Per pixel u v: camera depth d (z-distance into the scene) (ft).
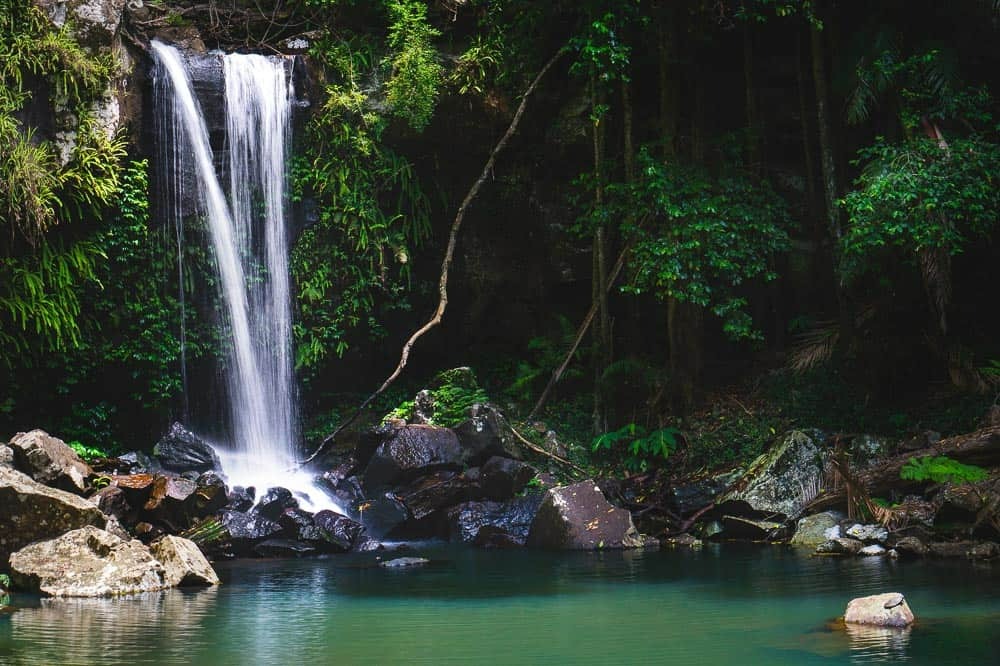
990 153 47.78
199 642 22.57
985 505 37.91
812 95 61.82
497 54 60.64
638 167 56.65
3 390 50.21
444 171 62.95
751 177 56.70
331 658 20.85
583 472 52.16
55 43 49.03
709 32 58.75
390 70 60.54
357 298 60.70
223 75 56.34
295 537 41.16
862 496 41.19
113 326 53.26
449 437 50.37
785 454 45.19
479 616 25.88
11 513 32.73
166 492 39.45
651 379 57.11
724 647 21.68
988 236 50.96
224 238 56.39
